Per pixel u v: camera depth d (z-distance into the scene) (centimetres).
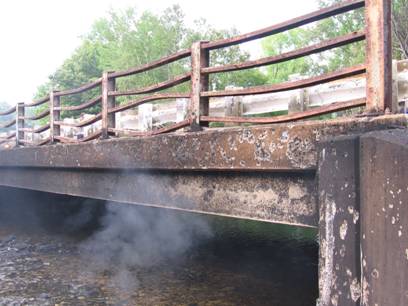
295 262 695
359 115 281
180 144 394
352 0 287
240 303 508
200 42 402
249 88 361
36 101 767
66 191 610
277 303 510
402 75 467
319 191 278
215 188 381
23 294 541
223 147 355
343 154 257
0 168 814
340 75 298
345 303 256
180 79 429
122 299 521
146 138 432
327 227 271
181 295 537
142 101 477
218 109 673
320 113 312
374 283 234
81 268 666
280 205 327
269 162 319
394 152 220
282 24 330
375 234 234
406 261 213
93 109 2606
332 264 266
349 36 291
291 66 3077
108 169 501
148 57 2083
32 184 707
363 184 243
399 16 1284
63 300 519
